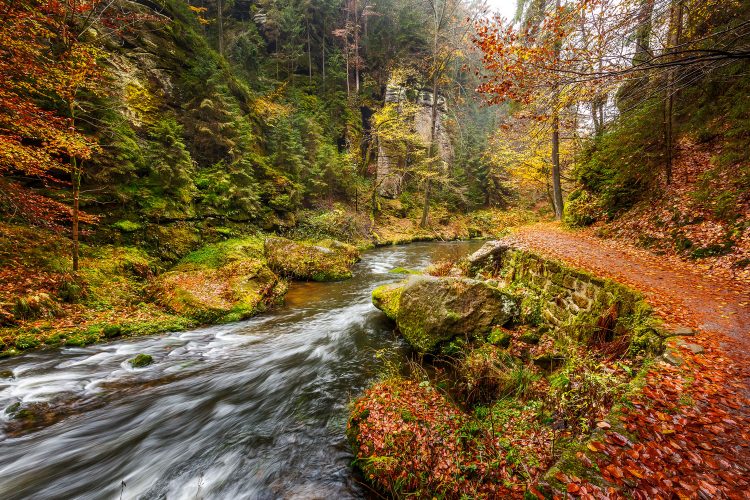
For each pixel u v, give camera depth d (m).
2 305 7.79
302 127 25.66
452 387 5.94
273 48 33.94
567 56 6.19
